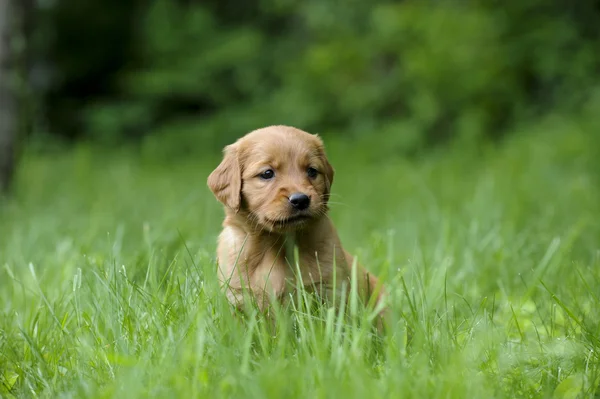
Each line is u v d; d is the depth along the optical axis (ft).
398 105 80.33
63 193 47.52
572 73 71.87
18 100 46.62
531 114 72.79
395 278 17.70
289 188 18.43
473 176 53.72
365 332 15.52
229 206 19.20
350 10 84.48
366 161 71.36
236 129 85.05
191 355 14.97
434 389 13.62
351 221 37.06
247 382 13.74
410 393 13.43
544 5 75.77
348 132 80.33
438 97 74.54
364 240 31.42
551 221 33.32
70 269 23.09
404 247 30.45
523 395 14.78
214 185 19.74
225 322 15.93
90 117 90.33
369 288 19.77
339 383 13.34
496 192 41.04
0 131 45.70
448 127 75.10
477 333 17.28
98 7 96.12
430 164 63.05
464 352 15.15
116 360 15.06
